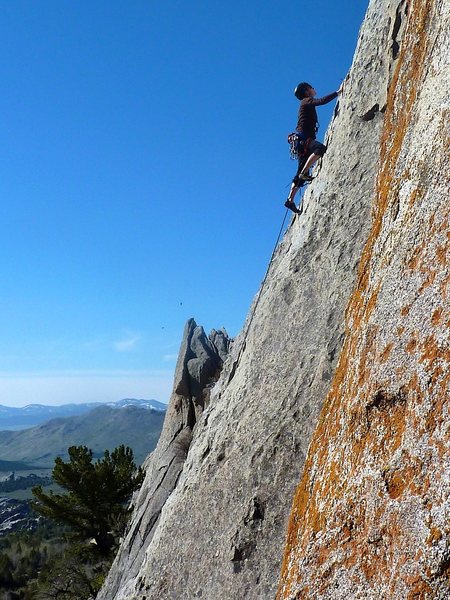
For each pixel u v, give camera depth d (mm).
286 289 10883
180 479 11852
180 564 9562
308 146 11312
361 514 4164
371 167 10367
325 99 11320
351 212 10211
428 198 4785
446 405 3791
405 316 4500
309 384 8992
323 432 5422
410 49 6609
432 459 3740
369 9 12688
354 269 9422
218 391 12945
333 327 9156
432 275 4379
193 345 26516
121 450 38812
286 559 5152
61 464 36281
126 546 18922
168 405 25766
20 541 78188
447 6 5500
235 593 7992
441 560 3398
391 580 3678
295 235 11883
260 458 8945
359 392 4734
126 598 10430
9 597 48094
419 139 5223
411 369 4207
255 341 11258
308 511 4938
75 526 36656
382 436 4305
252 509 8492
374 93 11141
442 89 5094
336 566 4176
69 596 34688
